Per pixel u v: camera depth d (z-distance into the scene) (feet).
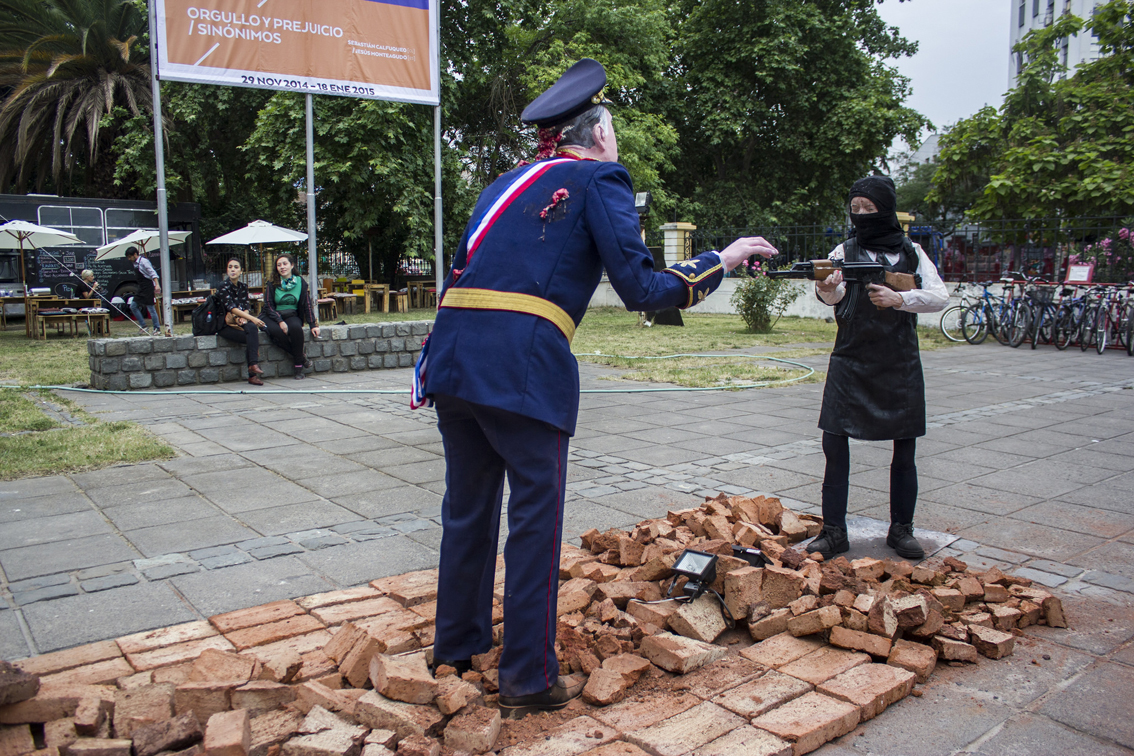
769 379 29.78
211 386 28.73
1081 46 102.32
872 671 8.22
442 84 63.05
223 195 84.07
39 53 60.90
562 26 69.51
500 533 12.97
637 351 38.99
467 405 7.38
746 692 7.79
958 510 14.08
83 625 9.40
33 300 48.14
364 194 61.21
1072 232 46.75
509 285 7.27
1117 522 13.39
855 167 81.61
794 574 9.45
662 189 75.36
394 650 8.50
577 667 8.39
